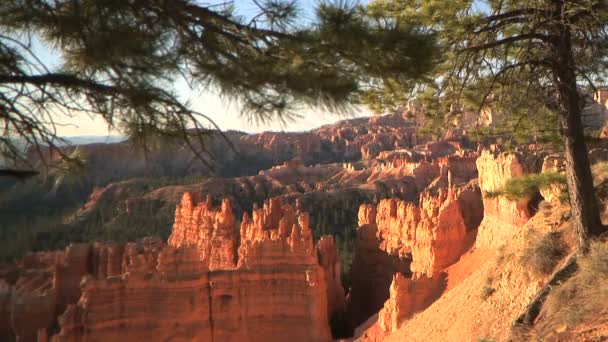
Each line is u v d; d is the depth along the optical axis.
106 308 34.81
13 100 6.65
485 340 17.48
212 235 51.44
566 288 14.27
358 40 6.93
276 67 7.20
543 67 15.30
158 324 35.50
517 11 14.46
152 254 43.84
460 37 14.32
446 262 31.83
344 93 7.00
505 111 16.44
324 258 45.34
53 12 6.70
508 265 20.83
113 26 6.58
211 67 7.02
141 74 6.60
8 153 6.89
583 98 15.68
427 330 24.67
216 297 37.03
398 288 30.67
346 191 119.25
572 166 15.16
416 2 13.52
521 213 25.03
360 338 33.56
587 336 11.85
